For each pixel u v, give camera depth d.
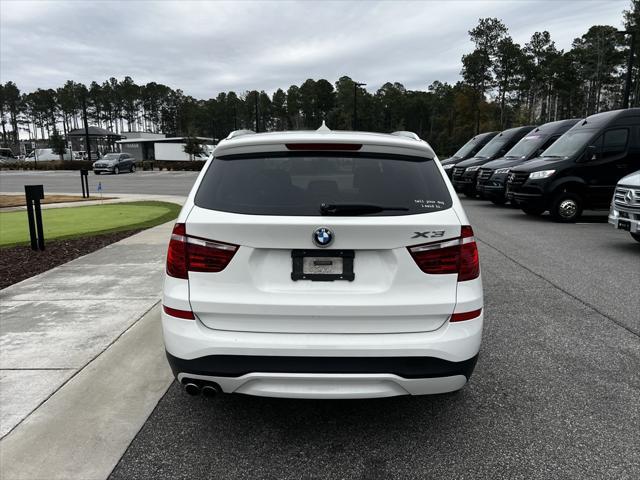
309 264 2.63
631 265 7.22
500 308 5.30
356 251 2.62
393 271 2.62
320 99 123.12
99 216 13.41
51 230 10.88
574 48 88.75
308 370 2.61
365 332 2.65
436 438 2.98
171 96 148.00
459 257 2.69
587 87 89.50
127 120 147.25
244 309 2.61
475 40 84.56
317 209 2.63
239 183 2.76
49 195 20.95
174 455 2.80
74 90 137.12
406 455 2.81
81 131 65.00
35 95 144.12
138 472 2.65
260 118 131.62
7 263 7.42
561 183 11.54
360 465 2.72
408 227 2.60
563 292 5.88
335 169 2.80
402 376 2.64
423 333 2.68
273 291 2.63
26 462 2.71
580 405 3.34
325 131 3.26
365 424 3.14
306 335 2.63
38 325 4.69
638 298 5.64
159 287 5.98
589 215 13.30
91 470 2.66
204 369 2.66
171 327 2.71
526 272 6.81
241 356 2.62
